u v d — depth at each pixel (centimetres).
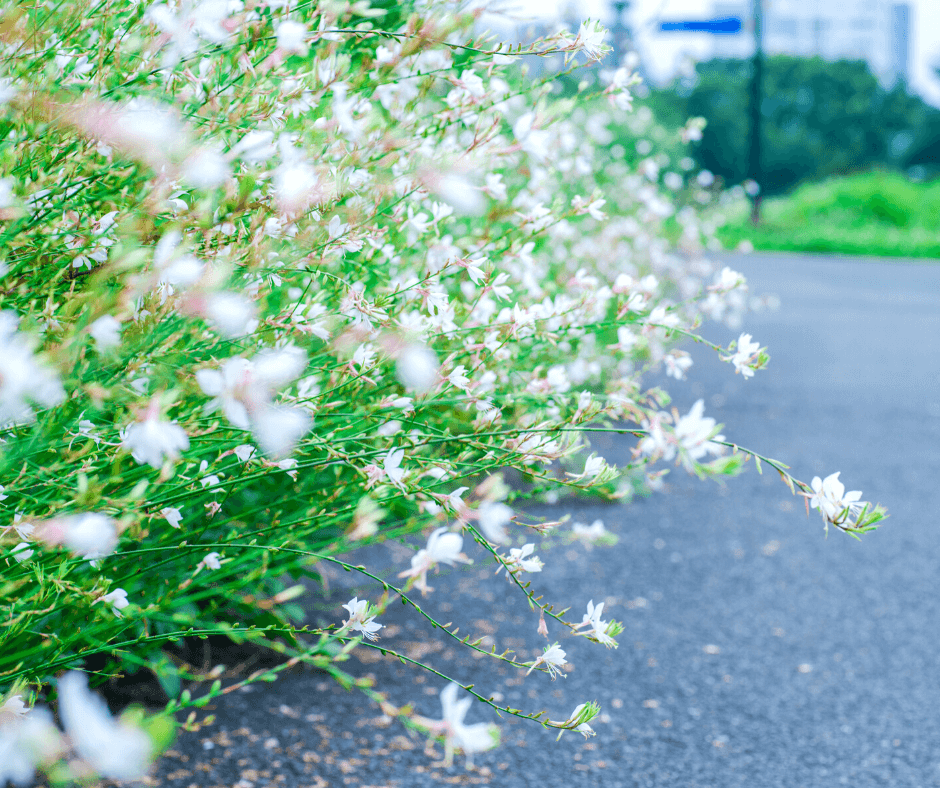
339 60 158
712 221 574
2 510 153
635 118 612
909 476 362
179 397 152
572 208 175
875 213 2105
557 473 304
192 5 146
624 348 178
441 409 185
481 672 209
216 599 192
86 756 102
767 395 500
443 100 170
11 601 157
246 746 189
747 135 4128
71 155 155
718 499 333
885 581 264
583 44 160
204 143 153
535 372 178
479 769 188
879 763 192
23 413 144
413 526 174
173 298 146
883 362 607
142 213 148
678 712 202
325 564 252
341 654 152
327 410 165
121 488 161
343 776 185
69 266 158
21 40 152
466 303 174
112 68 155
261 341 155
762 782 188
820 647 222
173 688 183
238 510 188
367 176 156
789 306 913
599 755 192
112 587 164
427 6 158
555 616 157
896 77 4491
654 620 235
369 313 159
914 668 214
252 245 151
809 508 152
